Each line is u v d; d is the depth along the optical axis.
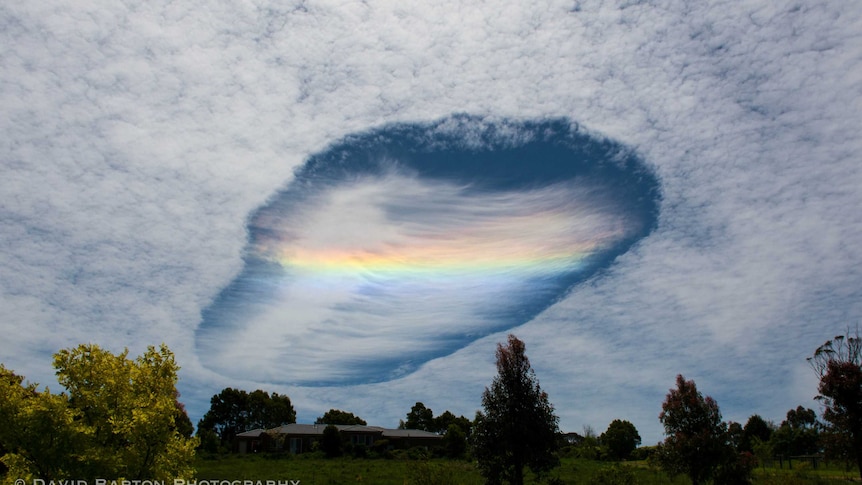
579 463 52.50
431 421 107.94
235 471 40.75
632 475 22.08
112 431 12.80
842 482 30.23
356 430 74.06
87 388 13.11
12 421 12.09
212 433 64.19
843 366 23.72
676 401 25.30
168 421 13.05
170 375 14.25
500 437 21.67
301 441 71.12
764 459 54.69
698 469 24.20
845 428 23.42
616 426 75.56
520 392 22.12
